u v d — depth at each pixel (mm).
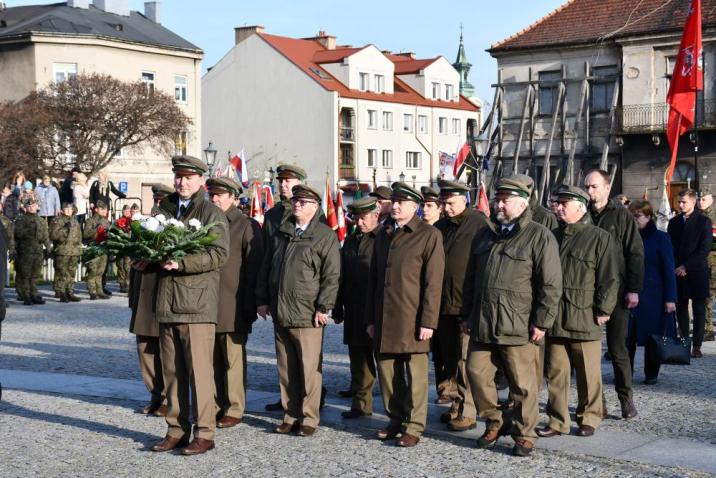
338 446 8289
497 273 7871
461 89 100812
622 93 36000
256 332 16047
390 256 8414
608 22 36594
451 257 9258
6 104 45562
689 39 23859
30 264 20594
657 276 10633
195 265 7832
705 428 8844
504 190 7898
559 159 37312
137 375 11867
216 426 9008
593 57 36625
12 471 7559
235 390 9156
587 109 36594
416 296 8320
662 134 35406
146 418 9438
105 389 10852
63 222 21234
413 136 76750
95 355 13438
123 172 52375
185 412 8219
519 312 7805
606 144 36375
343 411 9641
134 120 47094
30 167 44188
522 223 7906
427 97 78938
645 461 7668
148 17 59562
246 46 72500
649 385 10992
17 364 12625
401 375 8516
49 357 13234
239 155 28156
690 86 23766
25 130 44438
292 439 8570
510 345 7824
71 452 8133
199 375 8047
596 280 8398
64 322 17453
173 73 56344
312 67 72562
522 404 7883
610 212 9328
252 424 9164
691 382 11180
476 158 30266
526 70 38000
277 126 71500
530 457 7828
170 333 8109
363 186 71938
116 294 23266
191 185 8203
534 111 37719
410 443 8258
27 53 50844
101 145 47000
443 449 8148
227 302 9117
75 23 52594
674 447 8102
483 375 8086
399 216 8391
